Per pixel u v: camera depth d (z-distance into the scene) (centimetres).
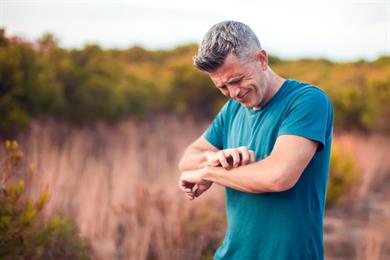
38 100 620
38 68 631
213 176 161
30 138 534
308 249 158
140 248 332
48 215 347
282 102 156
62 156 484
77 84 754
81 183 427
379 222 462
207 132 194
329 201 526
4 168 288
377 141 817
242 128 173
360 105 947
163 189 417
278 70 1127
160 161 564
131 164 501
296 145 146
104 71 844
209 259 338
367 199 579
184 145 688
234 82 149
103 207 367
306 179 156
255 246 162
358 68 1107
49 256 298
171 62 1170
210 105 1080
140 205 383
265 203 159
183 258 340
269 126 158
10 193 273
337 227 462
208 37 147
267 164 147
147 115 953
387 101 923
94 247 331
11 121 541
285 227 157
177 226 362
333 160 550
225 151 156
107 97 788
